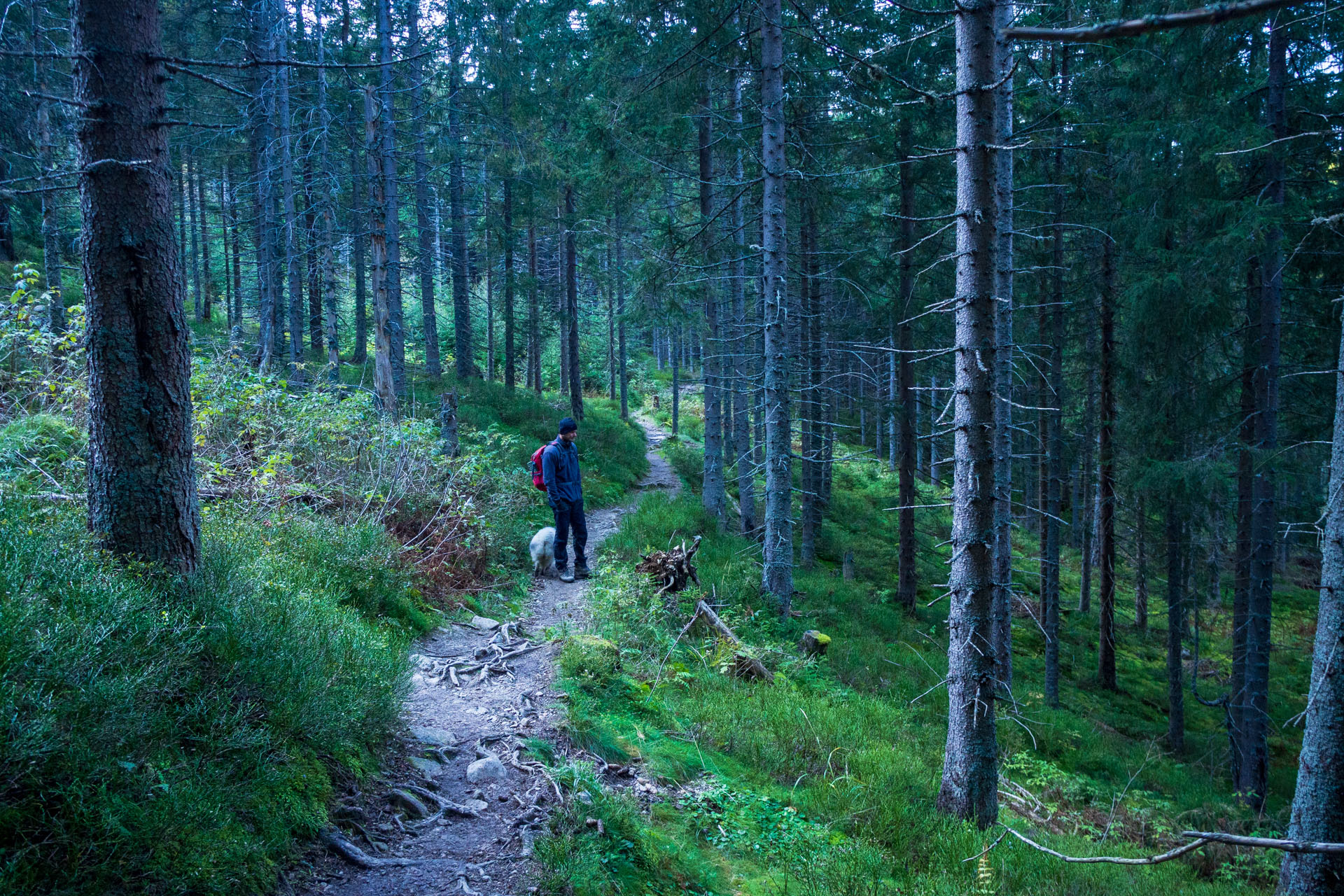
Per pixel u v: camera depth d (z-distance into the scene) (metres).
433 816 4.04
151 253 4.20
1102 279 14.16
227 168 27.30
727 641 8.70
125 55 4.08
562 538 10.03
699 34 11.66
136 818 2.78
